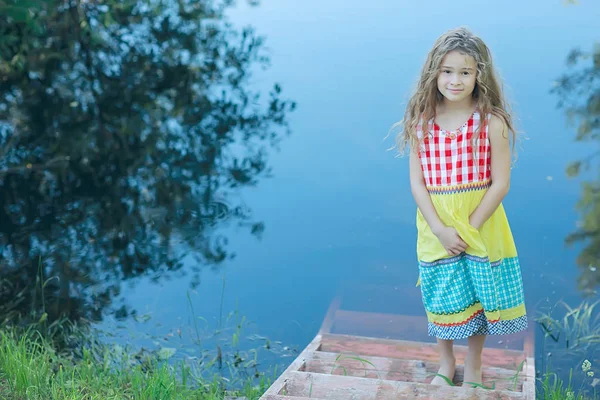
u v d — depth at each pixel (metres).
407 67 8.41
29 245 5.54
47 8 7.64
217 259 5.43
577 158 6.69
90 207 6.19
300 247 5.61
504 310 3.05
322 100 7.98
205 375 3.90
